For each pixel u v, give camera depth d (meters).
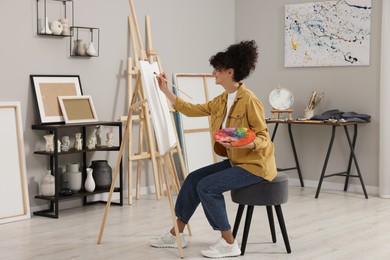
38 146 5.25
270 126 7.05
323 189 6.61
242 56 3.84
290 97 6.64
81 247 4.13
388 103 6.05
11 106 5.02
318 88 6.66
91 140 5.41
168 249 4.08
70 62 5.49
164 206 5.56
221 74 3.90
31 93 5.19
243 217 5.09
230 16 7.23
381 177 6.09
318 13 6.57
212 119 4.10
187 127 6.51
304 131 6.79
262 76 7.09
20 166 5.06
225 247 3.89
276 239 4.32
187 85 6.60
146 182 6.25
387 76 6.04
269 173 3.83
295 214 5.24
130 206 5.56
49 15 5.29
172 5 6.46
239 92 3.87
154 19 6.27
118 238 4.37
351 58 6.38
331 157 6.61
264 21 7.02
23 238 4.38
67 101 5.36
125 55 5.97
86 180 5.39
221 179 3.78
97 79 5.73
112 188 4.20
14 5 5.04
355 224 4.87
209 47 6.95
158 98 3.99
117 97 5.92
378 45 6.21
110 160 5.89
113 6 5.84
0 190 4.91
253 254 3.97
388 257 3.92
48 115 5.23
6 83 5.02
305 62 6.70
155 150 6.19
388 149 6.07
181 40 6.59
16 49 5.07
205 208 3.85
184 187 4.06
